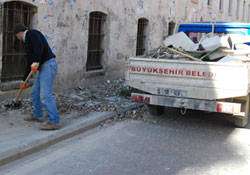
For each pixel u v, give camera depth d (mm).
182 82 6145
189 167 4633
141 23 13453
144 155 5047
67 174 4250
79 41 9461
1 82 7293
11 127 5707
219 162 4895
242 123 6703
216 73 5828
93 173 4305
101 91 9539
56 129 5723
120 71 11938
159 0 14375
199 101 6074
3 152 4504
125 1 11617
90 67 10453
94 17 10398
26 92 7793
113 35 11172
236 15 28953
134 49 12672
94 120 6574
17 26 5410
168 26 15766
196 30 8844
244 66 5598
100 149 5254
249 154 5320
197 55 6832
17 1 7402
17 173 4207
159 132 6344
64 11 8734
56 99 7930
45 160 4695
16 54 7645
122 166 4574
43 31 8141
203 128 6797
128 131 6316
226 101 6355
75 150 5160
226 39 6805
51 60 5543
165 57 6719
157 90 6383
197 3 19469
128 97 8992
